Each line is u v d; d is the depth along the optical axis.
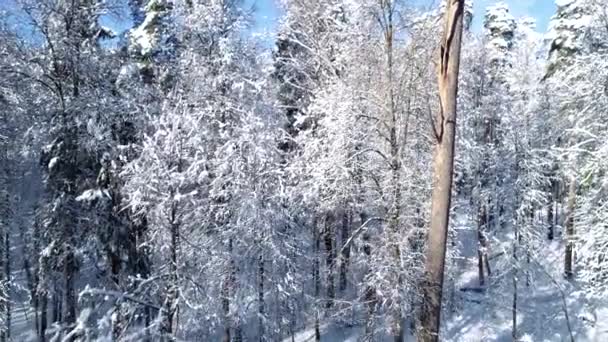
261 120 17.98
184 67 17.91
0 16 17.45
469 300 28.89
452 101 5.29
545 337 24.98
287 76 24.06
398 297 14.97
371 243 16.67
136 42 21.73
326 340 22.56
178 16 18.20
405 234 15.78
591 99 21.70
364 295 17.08
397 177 15.91
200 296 12.61
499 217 28.44
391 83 15.34
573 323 25.55
